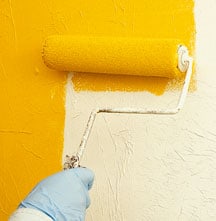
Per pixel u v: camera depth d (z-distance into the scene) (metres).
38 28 1.00
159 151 0.90
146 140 0.91
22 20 1.01
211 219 0.87
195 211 0.88
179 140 0.89
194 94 0.87
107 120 0.94
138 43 0.84
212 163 0.87
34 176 1.02
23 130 1.02
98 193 0.95
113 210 0.94
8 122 1.04
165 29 0.89
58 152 0.99
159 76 0.86
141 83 0.91
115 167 0.94
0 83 1.04
